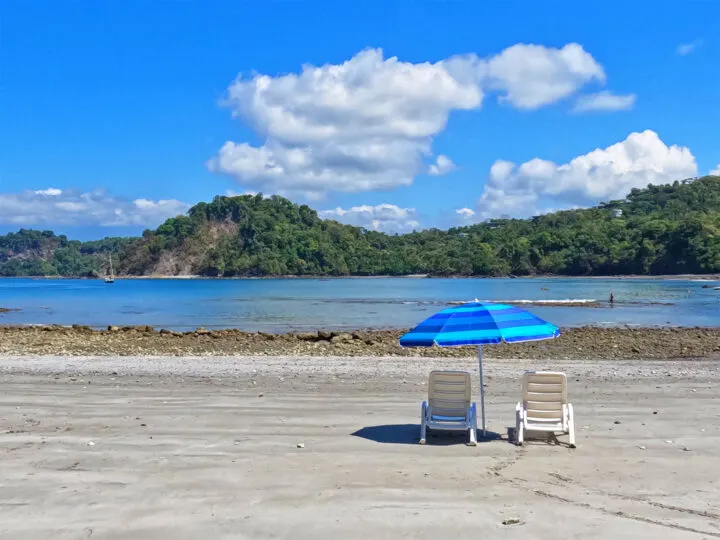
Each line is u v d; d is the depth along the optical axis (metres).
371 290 109.25
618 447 9.56
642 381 15.77
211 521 6.79
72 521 6.82
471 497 7.43
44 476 8.27
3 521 6.82
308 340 28.52
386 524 6.66
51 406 12.62
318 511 7.03
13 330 32.84
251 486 7.87
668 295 78.38
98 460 8.97
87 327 34.06
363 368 18.47
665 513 6.90
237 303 69.50
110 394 13.92
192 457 9.12
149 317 48.59
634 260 172.88
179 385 15.16
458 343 8.87
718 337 29.11
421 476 8.23
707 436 10.18
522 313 9.52
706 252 161.50
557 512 6.94
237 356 22.56
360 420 11.50
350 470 8.49
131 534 6.49
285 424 11.17
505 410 12.45
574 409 12.29
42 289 129.38
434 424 9.84
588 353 23.45
